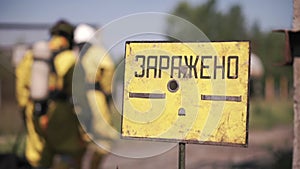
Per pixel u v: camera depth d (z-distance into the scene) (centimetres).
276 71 3581
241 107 386
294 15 507
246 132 385
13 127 1498
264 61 3669
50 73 753
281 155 1124
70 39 762
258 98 3356
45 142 768
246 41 388
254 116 2677
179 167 400
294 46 509
